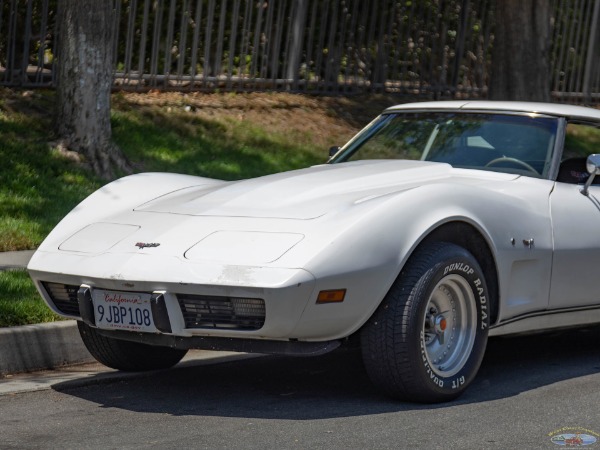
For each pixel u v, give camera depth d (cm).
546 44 1688
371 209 595
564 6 2167
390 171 697
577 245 701
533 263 675
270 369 724
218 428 557
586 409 609
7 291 780
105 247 618
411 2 1856
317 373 709
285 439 534
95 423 570
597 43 2217
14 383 667
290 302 551
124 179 722
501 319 659
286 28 1722
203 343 588
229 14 1647
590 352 804
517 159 735
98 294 604
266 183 678
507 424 570
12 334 695
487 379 693
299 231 584
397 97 1848
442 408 605
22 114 1316
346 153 808
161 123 1422
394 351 588
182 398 632
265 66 1672
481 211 638
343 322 577
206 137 1427
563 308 707
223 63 1669
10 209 1061
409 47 1903
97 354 688
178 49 1588
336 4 1730
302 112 1638
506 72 1673
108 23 1244
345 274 565
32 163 1177
